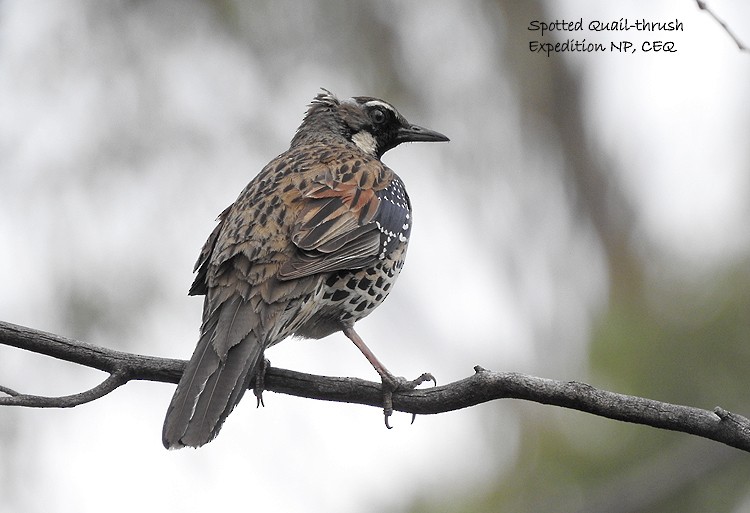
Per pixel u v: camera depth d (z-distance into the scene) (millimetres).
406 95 16094
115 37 14898
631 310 14797
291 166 9859
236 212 9359
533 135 17344
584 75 17641
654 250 16703
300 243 8969
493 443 14172
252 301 8719
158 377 8547
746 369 14008
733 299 14266
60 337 8586
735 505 14234
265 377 8633
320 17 15695
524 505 13930
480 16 16859
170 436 7848
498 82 16969
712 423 7562
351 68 15852
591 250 17375
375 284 9547
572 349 16312
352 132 11516
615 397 7762
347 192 9586
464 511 13742
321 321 9492
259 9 15445
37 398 8156
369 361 8922
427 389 8461
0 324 8547
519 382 7977
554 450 14117
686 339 14180
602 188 17562
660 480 14133
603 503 13961
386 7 16000
